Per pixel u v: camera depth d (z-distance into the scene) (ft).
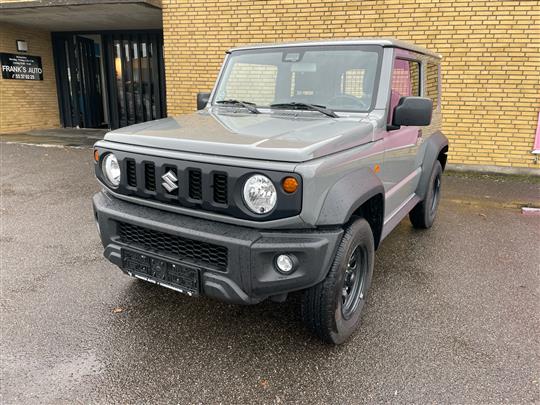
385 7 27.45
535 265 14.42
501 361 9.35
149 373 8.85
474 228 18.12
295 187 7.74
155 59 44.32
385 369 9.06
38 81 44.83
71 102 47.93
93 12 35.45
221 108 12.65
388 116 11.21
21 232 16.56
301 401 8.16
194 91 32.78
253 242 8.06
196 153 8.57
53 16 37.29
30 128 44.62
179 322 10.71
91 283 12.53
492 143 27.78
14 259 14.07
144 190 9.27
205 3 30.89
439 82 17.71
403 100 10.63
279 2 29.32
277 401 8.15
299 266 8.16
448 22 26.63
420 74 14.56
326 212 8.20
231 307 11.48
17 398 8.05
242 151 8.14
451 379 8.77
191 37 31.81
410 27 27.35
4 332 10.05
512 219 19.39
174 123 10.57
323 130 9.42
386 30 27.78
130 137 9.61
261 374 8.88
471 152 28.30
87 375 8.73
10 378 8.57
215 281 8.47
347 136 9.23
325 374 8.90
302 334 10.30
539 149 27.02
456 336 10.27
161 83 44.68
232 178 8.07
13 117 42.63
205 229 8.53
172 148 8.86
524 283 13.08
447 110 28.02
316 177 7.91
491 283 13.07
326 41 12.35
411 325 10.73
